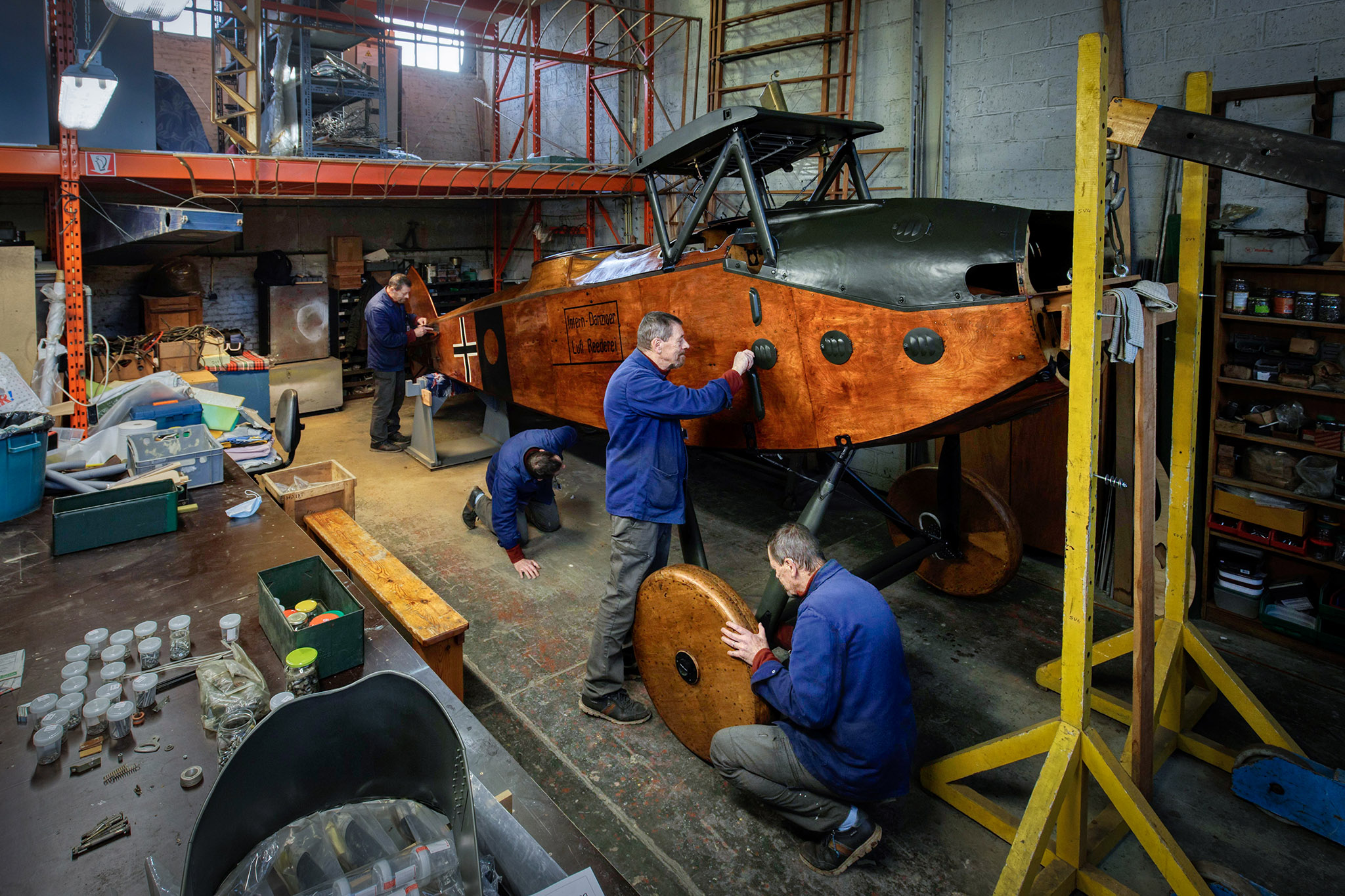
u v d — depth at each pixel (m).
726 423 3.02
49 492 2.91
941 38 4.61
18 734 1.56
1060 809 1.96
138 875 1.22
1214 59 3.56
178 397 3.64
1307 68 3.30
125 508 2.47
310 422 6.62
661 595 2.46
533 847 1.24
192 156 4.50
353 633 1.81
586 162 6.16
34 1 4.20
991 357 2.20
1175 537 2.56
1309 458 3.27
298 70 6.10
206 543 2.50
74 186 4.18
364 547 3.09
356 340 7.24
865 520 4.61
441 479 5.23
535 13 8.35
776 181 5.72
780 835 2.27
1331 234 3.23
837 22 5.34
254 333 7.27
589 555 4.05
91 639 1.83
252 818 1.04
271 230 7.27
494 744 1.59
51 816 1.34
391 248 8.23
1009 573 3.36
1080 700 1.93
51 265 4.46
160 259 6.55
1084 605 1.88
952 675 3.06
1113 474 3.77
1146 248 3.83
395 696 1.11
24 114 4.26
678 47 6.64
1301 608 3.30
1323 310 3.11
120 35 4.51
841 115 5.28
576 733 2.69
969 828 2.32
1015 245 2.21
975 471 4.35
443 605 2.66
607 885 1.27
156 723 1.62
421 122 9.23
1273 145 1.54
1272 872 2.17
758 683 2.16
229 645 1.87
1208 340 3.51
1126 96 3.85
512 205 8.73
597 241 7.75
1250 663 3.21
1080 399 1.80
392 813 1.11
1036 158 4.29
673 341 2.53
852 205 2.73
